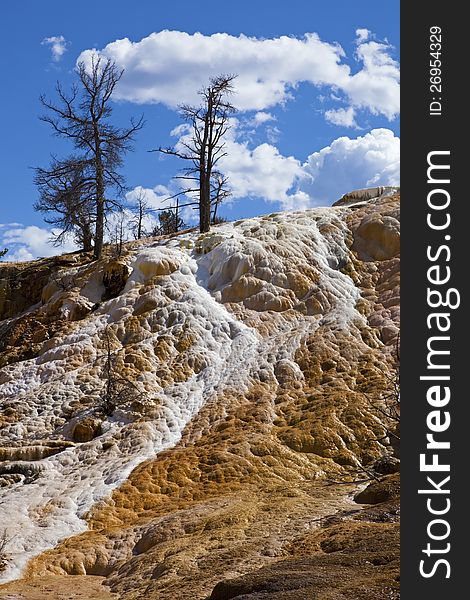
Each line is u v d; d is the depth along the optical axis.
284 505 14.64
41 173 39.19
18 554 15.52
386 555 9.44
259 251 31.11
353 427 20.95
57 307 31.19
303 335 26.73
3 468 20.23
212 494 18.11
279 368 24.94
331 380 23.94
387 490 14.02
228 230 34.94
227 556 11.94
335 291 29.14
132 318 28.59
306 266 30.56
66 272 34.22
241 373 24.97
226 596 9.20
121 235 37.56
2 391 25.58
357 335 26.28
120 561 14.83
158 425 22.45
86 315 30.27
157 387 24.77
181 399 24.06
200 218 37.75
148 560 13.59
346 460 19.84
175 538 14.60
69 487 19.38
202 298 29.44
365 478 17.31
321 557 9.98
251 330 27.64
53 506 18.19
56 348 27.59
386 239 31.67
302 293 29.36
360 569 9.11
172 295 29.64
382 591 7.96
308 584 8.60
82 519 17.59
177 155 38.41
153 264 31.38
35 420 23.36
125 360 26.03
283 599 8.09
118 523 17.25
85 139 38.66
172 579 11.72
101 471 20.14
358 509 13.40
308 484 17.38
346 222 33.81
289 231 32.88
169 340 27.03
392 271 30.11
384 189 39.12
